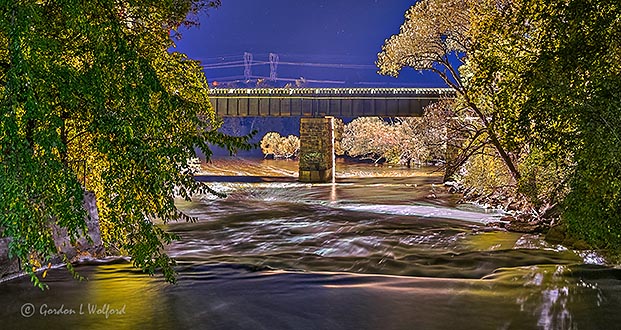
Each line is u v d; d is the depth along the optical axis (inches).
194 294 306.0
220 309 278.7
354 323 261.4
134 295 298.0
